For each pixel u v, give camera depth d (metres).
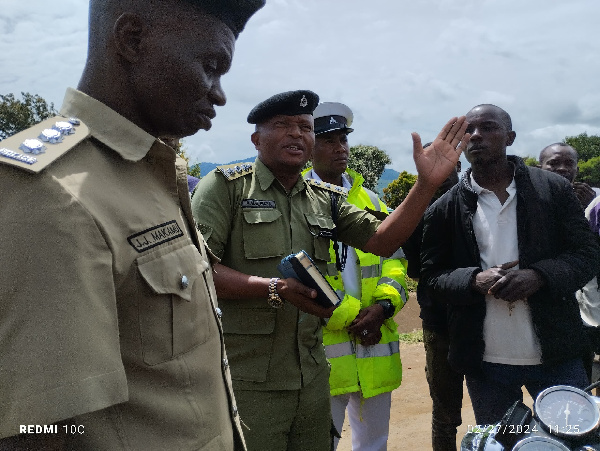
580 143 84.62
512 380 2.85
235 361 2.22
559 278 2.65
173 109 1.12
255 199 2.29
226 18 1.14
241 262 2.27
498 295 2.68
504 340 2.84
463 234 2.99
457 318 2.96
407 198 2.25
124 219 0.99
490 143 2.87
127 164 1.08
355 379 3.14
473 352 2.89
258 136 2.40
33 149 0.90
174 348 1.06
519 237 2.84
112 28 1.08
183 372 1.09
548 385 2.82
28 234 0.82
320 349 2.38
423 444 4.04
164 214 1.10
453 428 3.46
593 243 2.85
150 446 1.02
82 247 0.86
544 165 4.84
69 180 0.91
